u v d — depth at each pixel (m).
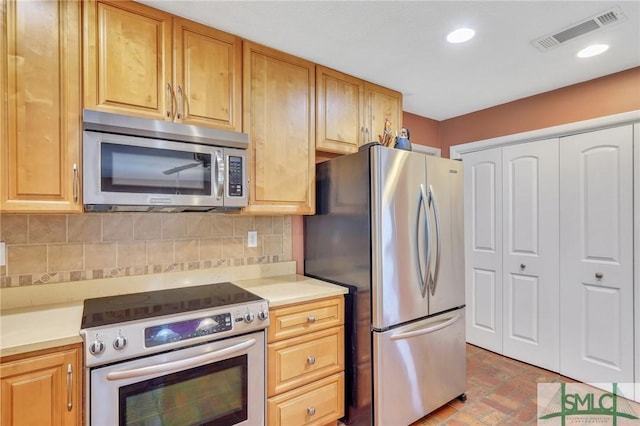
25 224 1.65
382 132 2.60
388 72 2.38
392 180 1.96
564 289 2.65
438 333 2.17
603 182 2.44
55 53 1.43
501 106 3.03
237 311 1.61
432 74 2.41
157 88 1.66
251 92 1.96
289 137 2.12
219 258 2.20
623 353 2.35
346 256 2.09
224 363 1.58
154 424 1.41
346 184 2.09
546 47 2.02
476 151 3.23
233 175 1.83
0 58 1.33
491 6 1.63
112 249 1.85
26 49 1.38
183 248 2.07
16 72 1.36
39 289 1.66
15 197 1.35
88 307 1.59
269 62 2.04
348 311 2.07
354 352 2.03
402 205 2.01
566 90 2.62
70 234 1.75
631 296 2.32
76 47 1.47
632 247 2.31
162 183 1.62
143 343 1.37
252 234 2.33
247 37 1.93
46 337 1.23
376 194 1.91
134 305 1.62
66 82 1.45
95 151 1.47
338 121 2.36
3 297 1.59
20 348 1.16
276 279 2.30
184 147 1.68
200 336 1.49
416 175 2.09
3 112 1.33
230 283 2.15
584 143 2.53
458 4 1.62
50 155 1.42
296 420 1.82
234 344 1.60
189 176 1.70
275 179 2.06
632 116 2.29
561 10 1.66
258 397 1.68
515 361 2.93
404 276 2.00
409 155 2.06
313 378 1.89
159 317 1.43
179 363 1.44
